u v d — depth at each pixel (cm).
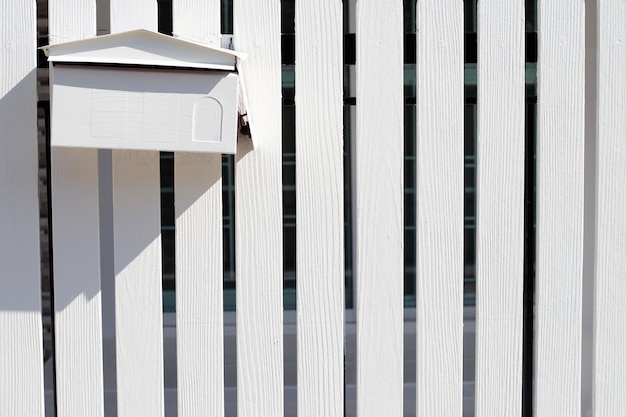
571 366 152
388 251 149
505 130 149
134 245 146
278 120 147
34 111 144
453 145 148
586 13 157
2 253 146
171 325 246
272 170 147
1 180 145
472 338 246
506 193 149
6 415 148
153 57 129
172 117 129
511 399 152
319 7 145
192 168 146
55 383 154
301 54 146
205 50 129
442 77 147
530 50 152
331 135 147
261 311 149
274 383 150
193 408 149
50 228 152
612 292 153
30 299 147
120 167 145
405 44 150
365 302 150
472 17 259
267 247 149
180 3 145
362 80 147
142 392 149
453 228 149
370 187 148
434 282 150
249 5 146
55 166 145
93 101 128
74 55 127
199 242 147
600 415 155
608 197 151
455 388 152
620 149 150
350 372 233
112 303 235
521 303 151
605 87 149
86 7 143
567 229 150
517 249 150
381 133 147
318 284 149
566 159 150
